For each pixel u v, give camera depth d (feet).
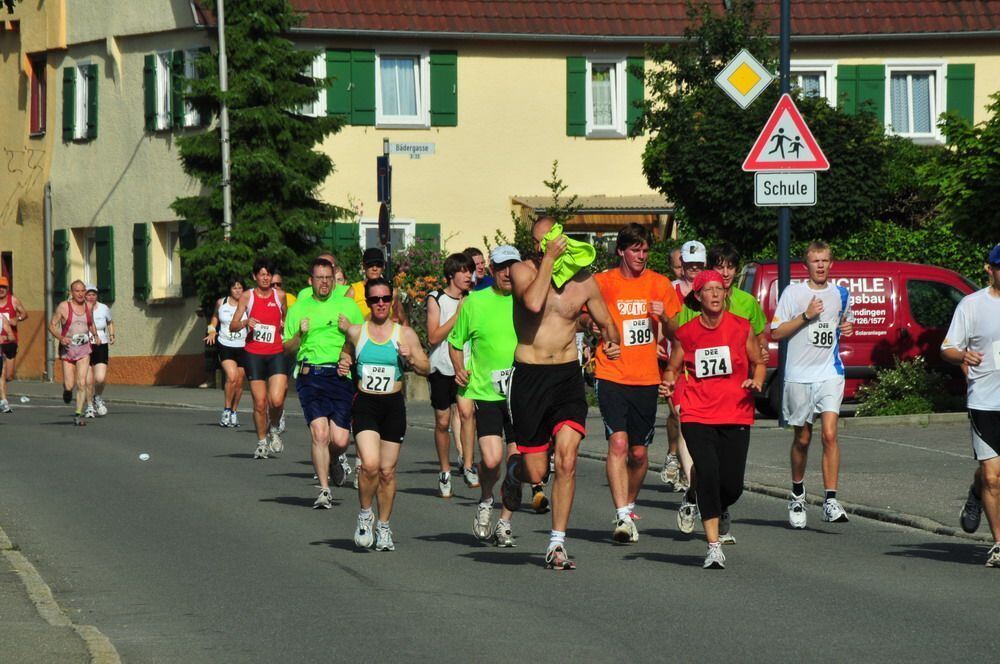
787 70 179.93
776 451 168.14
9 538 115.44
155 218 368.68
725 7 347.97
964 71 365.81
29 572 98.48
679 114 313.53
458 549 110.22
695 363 102.42
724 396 102.32
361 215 357.41
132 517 127.24
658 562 104.01
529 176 364.58
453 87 360.69
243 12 315.99
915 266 213.66
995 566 100.89
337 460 143.54
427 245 296.92
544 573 99.55
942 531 116.88
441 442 141.38
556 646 77.15
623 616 84.89
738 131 281.95
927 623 82.64
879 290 211.41
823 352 122.01
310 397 134.72
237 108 313.32
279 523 123.75
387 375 108.27
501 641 78.38
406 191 359.46
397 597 90.99
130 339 375.45
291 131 320.29
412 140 360.07
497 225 363.76
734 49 314.14
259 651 76.59
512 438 115.75
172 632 81.41
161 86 366.43
